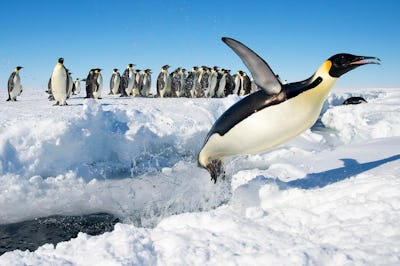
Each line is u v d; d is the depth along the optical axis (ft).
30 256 10.07
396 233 9.47
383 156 19.40
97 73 65.77
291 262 8.55
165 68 79.00
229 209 14.10
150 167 29.35
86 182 25.59
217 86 83.41
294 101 13.39
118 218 19.57
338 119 49.62
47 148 26.71
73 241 11.13
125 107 42.47
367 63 13.16
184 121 38.96
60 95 46.34
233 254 9.39
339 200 12.69
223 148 15.05
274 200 14.78
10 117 30.42
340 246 9.35
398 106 56.70
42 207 20.92
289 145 34.50
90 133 29.55
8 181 23.06
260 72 13.41
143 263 9.40
